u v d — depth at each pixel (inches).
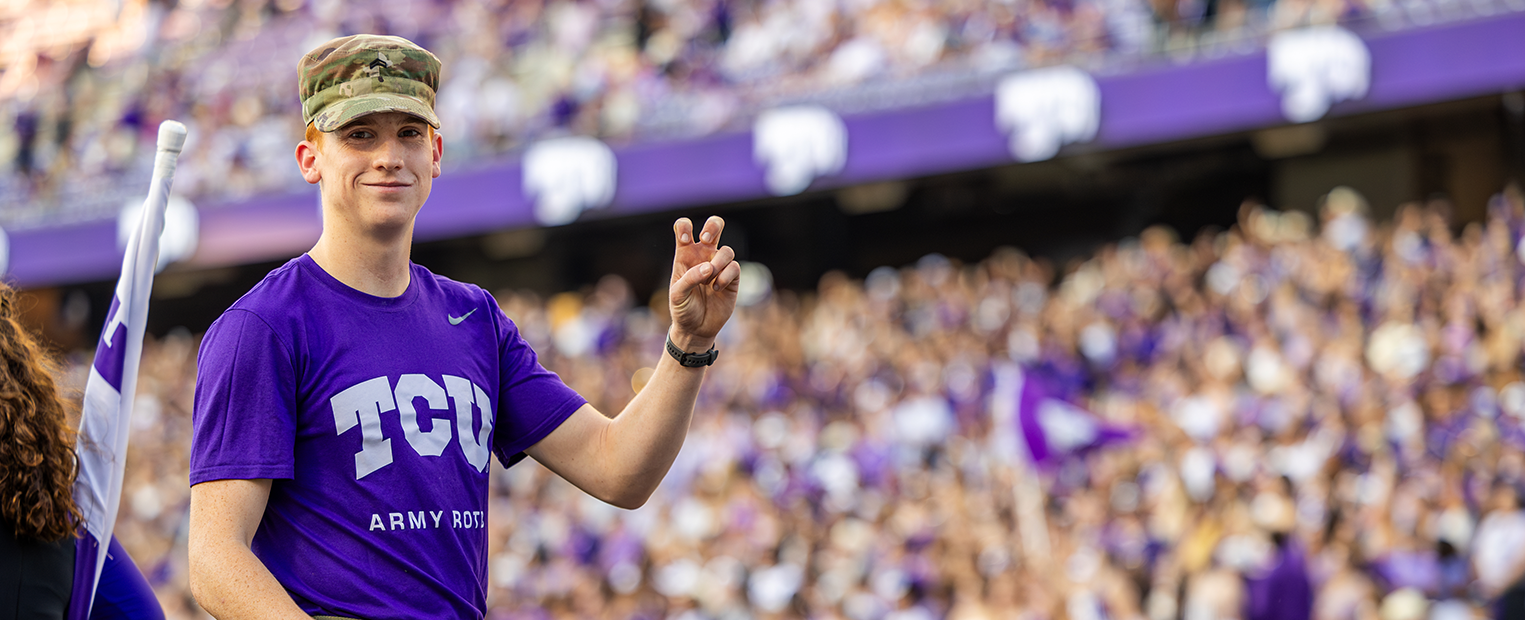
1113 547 300.2
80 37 730.8
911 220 626.5
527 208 555.2
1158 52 460.4
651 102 544.1
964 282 465.7
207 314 727.7
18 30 740.0
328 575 69.2
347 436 70.4
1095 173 553.3
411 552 70.6
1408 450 299.4
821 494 365.7
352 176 72.0
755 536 353.1
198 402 69.9
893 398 402.3
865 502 355.9
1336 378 335.6
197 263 609.9
